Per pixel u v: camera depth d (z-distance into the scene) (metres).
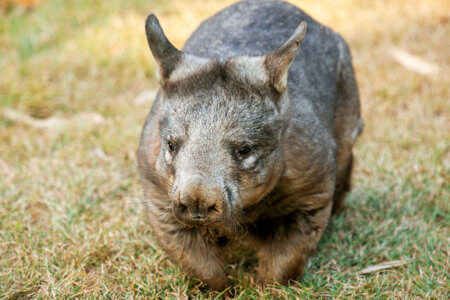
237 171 8.05
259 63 8.57
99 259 10.85
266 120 8.33
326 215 9.91
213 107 8.15
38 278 10.14
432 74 18.27
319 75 11.10
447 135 14.89
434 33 20.73
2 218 12.06
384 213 12.30
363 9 23.09
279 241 9.94
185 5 23.33
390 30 21.03
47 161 14.13
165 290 9.84
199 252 9.78
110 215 12.23
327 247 11.32
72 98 17.48
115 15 22.38
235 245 10.30
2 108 16.69
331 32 12.38
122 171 13.85
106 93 17.89
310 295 9.55
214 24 11.61
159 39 8.64
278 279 9.92
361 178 13.57
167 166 8.33
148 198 9.56
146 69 18.97
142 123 15.88
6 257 10.80
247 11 11.66
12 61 19.03
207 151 7.86
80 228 11.62
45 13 21.95
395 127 15.59
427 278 9.92
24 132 15.73
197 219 7.73
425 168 13.48
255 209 9.41
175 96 8.48
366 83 17.84
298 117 9.37
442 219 11.98
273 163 8.55
